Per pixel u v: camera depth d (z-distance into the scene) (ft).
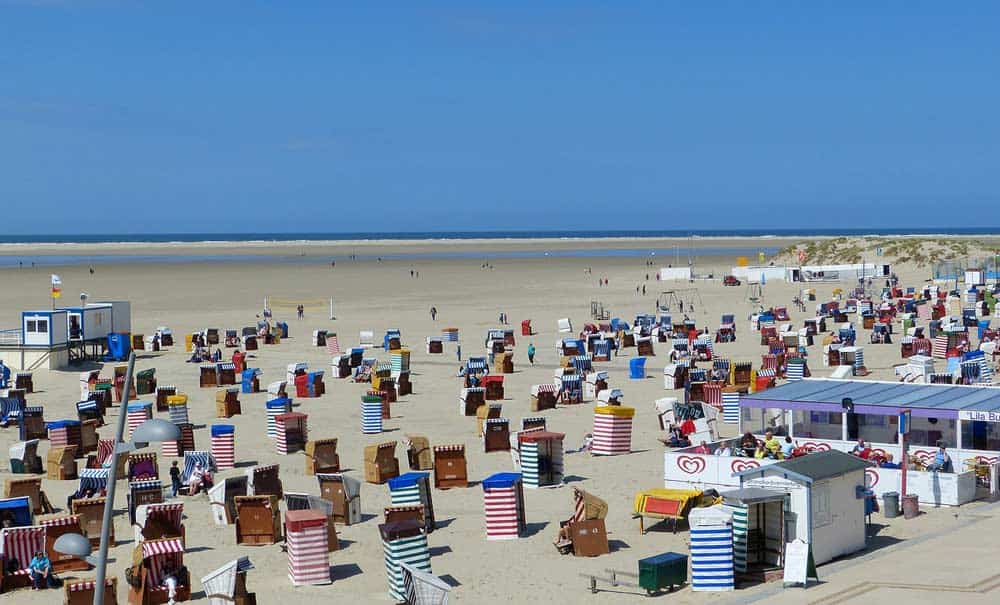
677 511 84.48
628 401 154.40
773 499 73.20
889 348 213.87
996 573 70.03
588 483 103.55
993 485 92.84
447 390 171.22
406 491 88.02
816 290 365.81
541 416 143.84
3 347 206.80
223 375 182.91
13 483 95.55
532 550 82.12
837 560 76.13
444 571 77.15
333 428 138.31
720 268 508.53
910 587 67.97
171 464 118.83
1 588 75.41
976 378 159.12
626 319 283.38
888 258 466.29
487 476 108.88
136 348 234.17
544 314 297.74
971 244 464.24
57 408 162.91
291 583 75.36
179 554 72.64
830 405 102.78
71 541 49.03
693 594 69.87
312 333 260.21
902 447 92.27
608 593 70.95
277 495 96.78
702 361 197.98
